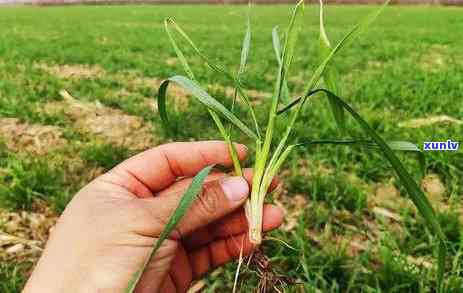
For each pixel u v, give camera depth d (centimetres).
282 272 29
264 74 90
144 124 60
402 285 27
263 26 243
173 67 98
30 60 111
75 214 18
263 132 52
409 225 35
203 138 52
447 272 30
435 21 262
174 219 14
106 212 17
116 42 155
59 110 64
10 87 76
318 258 31
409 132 52
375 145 18
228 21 294
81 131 57
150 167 22
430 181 43
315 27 231
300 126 51
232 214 23
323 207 38
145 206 17
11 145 53
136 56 120
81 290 16
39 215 38
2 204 38
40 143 53
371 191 41
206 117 60
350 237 35
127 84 82
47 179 41
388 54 117
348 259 31
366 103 65
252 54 124
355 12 361
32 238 36
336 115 20
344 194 38
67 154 50
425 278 29
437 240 32
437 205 38
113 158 46
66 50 129
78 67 104
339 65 97
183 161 23
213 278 30
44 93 72
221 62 108
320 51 19
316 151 48
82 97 71
